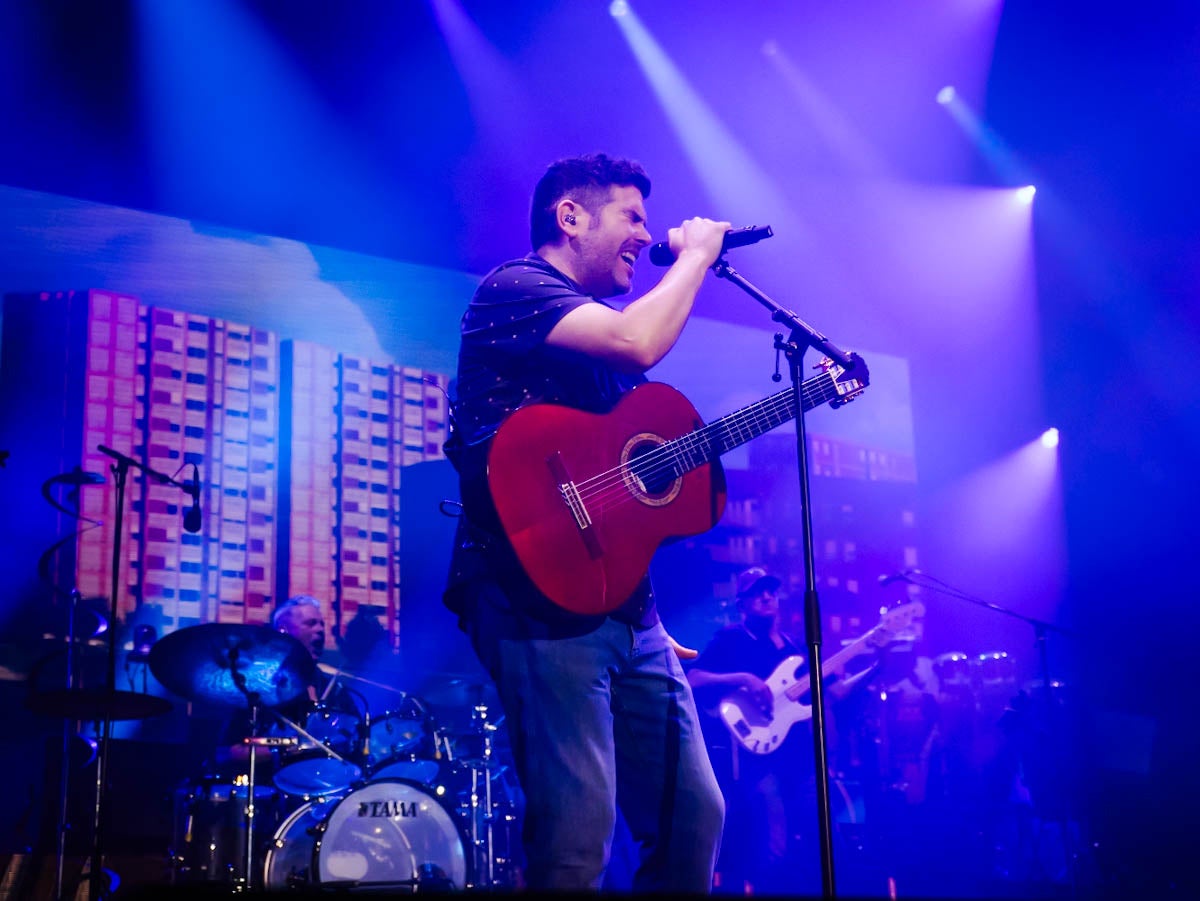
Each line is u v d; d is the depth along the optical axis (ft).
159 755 18.62
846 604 24.14
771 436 24.34
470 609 7.62
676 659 7.89
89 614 17.94
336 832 15.74
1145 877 21.49
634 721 7.70
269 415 19.84
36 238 18.34
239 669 16.72
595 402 7.90
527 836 7.09
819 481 24.58
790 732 19.83
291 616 18.98
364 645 20.08
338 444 20.39
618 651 7.44
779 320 8.50
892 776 22.40
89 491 18.19
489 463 7.12
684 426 7.96
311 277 20.59
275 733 17.89
